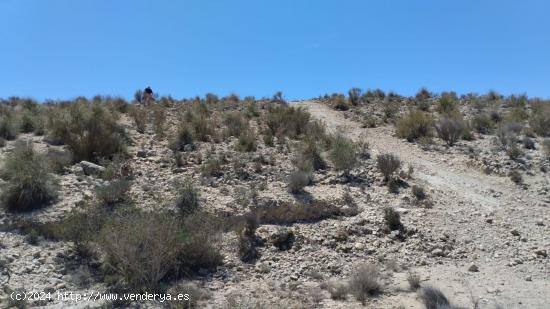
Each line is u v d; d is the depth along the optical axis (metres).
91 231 9.94
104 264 9.15
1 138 16.59
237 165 15.01
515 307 8.38
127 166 14.07
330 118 24.75
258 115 23.81
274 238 10.80
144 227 9.32
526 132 20.72
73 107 18.67
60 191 12.23
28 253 9.59
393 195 13.89
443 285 9.30
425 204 13.41
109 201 11.79
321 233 11.39
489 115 23.69
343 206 12.81
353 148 16.58
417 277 9.40
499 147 19.28
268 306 8.15
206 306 8.30
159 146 17.05
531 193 15.09
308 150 16.58
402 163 16.88
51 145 16.45
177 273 9.37
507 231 12.25
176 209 11.61
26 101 24.58
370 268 9.61
